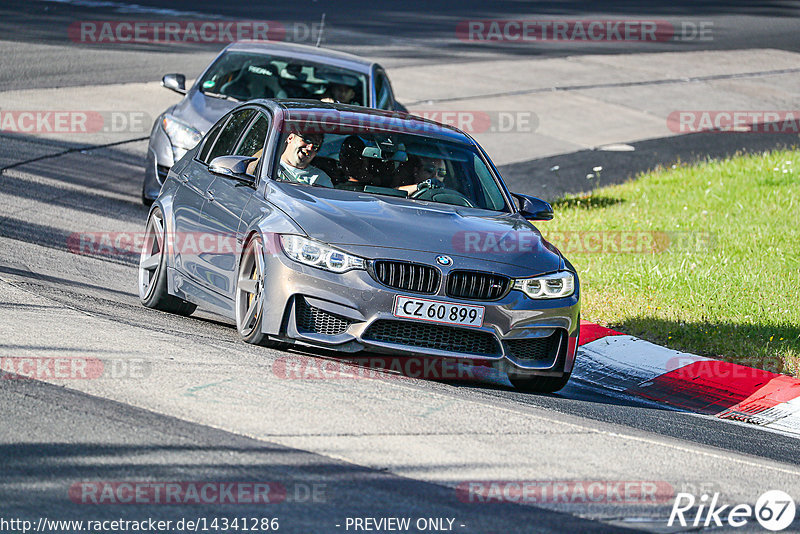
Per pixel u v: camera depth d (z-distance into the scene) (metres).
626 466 19.80
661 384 29.64
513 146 67.25
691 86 92.06
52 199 42.84
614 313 35.31
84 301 28.14
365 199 26.28
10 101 60.53
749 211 50.53
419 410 21.36
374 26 105.75
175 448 17.50
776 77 99.06
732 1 153.12
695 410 28.02
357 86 45.66
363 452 18.28
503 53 98.38
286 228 24.44
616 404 26.66
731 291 37.75
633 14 133.25
